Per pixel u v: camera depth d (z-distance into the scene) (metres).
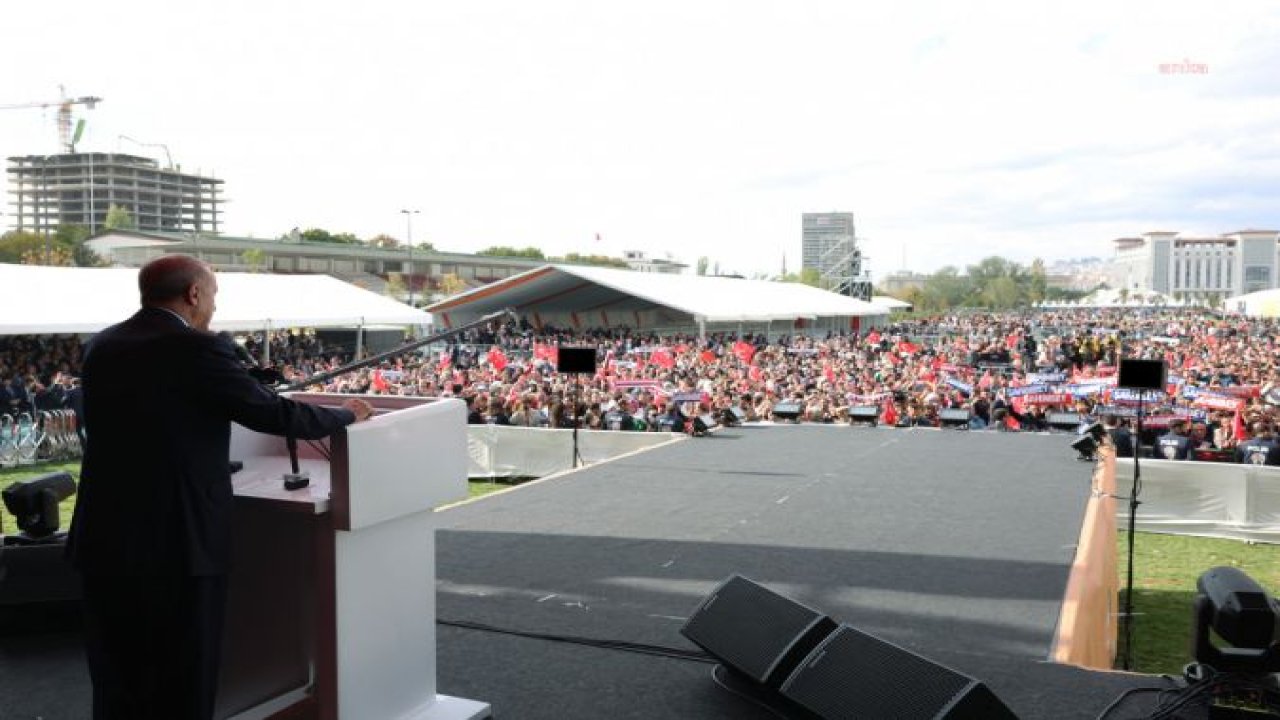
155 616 2.53
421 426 3.10
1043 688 3.86
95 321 20.38
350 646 2.93
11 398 17.47
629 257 173.50
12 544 4.63
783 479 10.32
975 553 6.73
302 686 3.22
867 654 3.20
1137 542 11.78
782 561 6.47
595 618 4.93
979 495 9.26
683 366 26.33
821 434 14.64
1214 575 3.37
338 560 2.87
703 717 3.52
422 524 3.25
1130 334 57.06
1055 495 9.27
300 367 27.05
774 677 3.47
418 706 3.25
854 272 102.00
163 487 2.52
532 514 8.29
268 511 2.97
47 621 4.51
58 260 80.88
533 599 5.37
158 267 2.68
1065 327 71.62
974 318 109.12
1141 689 3.82
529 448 14.93
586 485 9.92
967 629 4.84
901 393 18.30
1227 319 85.06
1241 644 3.13
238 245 88.06
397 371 24.25
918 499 9.03
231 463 3.36
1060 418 15.33
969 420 16.38
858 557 6.61
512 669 4.06
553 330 51.84
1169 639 8.27
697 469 11.01
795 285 74.69
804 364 27.95
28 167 157.62
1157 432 14.87
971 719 2.78
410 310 30.47
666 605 5.23
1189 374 25.45
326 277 31.23
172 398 2.53
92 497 2.58
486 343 42.75
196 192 170.25
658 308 58.47
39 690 3.82
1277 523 11.66
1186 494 12.13
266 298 26.73
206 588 2.57
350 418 2.80
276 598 3.12
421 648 3.25
